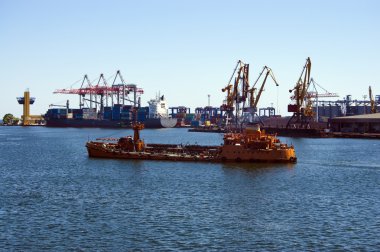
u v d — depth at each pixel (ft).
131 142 407.44
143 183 268.41
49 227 170.60
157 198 222.69
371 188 256.11
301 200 219.82
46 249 147.64
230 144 361.30
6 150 552.82
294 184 266.57
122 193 236.43
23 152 520.01
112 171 323.16
